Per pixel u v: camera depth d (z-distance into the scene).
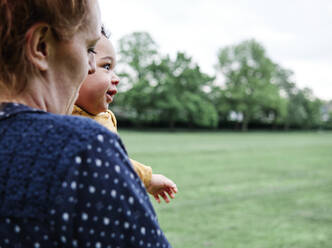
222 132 58.47
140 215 0.62
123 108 59.03
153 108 58.06
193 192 8.77
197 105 59.16
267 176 11.74
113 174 0.61
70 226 0.57
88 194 0.58
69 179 0.58
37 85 0.70
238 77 69.31
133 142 26.81
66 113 0.77
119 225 0.60
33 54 0.67
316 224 6.12
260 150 22.19
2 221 0.59
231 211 6.91
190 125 64.06
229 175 11.73
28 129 0.63
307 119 84.19
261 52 70.19
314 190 9.35
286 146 26.58
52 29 0.67
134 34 60.25
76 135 0.61
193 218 6.32
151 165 13.73
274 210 7.08
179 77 58.69
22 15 0.64
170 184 1.51
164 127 62.06
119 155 0.64
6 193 0.59
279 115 76.31
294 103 83.56
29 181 0.59
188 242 5.05
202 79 60.59
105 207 0.59
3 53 0.65
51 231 0.58
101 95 1.29
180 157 16.73
